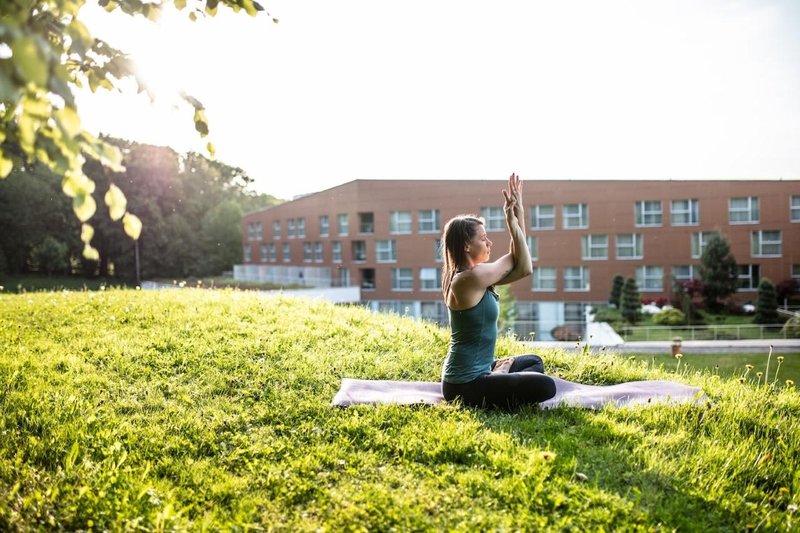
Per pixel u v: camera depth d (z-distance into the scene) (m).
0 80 1.81
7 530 3.29
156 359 6.63
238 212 67.00
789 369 16.06
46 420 4.80
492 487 3.72
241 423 4.95
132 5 3.06
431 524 3.36
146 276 58.84
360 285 45.31
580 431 4.68
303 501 3.71
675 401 5.34
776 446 4.49
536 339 33.62
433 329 8.56
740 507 3.61
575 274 39.53
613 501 3.56
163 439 4.60
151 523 3.37
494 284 5.02
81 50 2.23
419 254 42.78
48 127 2.38
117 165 2.37
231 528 3.39
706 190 37.78
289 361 6.64
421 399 5.36
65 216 55.69
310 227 49.25
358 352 7.21
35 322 8.52
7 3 2.08
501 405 5.08
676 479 3.87
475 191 41.66
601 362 7.02
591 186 39.16
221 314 9.12
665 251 38.28
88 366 6.39
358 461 4.21
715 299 35.41
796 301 36.12
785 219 36.81
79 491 3.70
